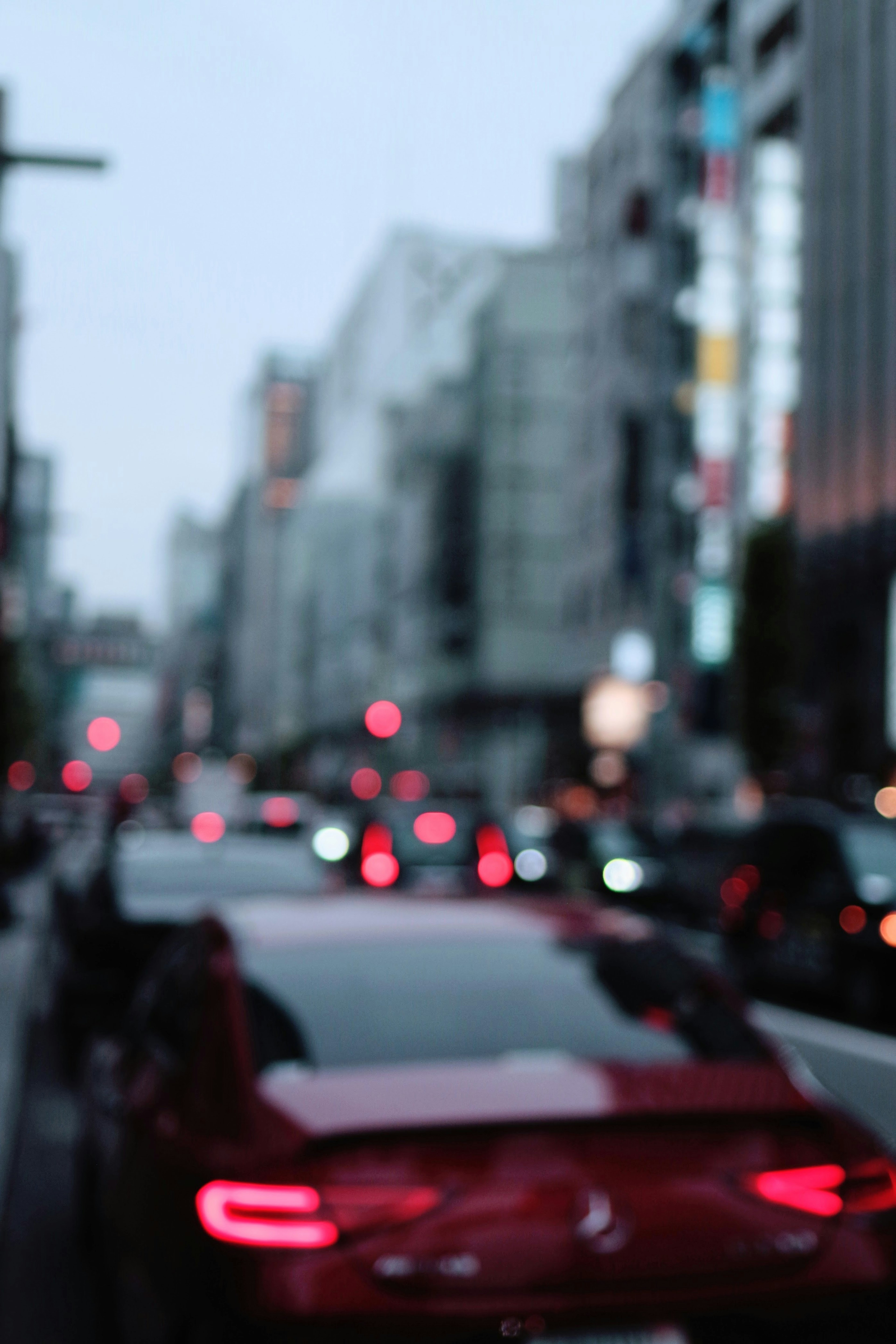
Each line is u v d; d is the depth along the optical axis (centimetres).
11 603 5253
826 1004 1441
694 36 5831
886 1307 315
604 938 433
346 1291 297
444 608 9562
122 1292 399
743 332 5256
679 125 6000
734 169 5406
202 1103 367
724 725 5194
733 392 5322
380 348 14975
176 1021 446
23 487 8881
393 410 12138
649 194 6444
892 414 4319
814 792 4178
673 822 4431
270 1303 298
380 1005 385
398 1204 305
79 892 1173
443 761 9350
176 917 983
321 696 14375
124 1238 396
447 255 14850
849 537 4481
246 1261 306
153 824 4766
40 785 8431
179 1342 328
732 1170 318
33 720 8744
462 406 9688
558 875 2344
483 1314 296
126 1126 430
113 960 975
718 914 2714
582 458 7188
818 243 4747
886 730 4181
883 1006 1248
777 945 1444
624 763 6259
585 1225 304
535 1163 312
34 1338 495
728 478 5281
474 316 9569
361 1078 349
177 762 14300
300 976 397
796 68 5050
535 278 8994
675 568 5884
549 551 8881
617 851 2805
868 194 4462
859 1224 322
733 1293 305
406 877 2244
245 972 401
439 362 11019
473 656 9069
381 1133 312
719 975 425
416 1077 347
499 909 456
